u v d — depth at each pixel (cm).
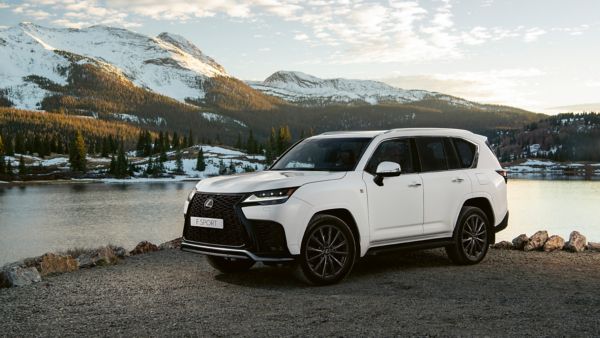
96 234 6256
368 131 732
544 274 702
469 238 764
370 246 664
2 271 666
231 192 617
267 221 593
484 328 458
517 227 6812
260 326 470
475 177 777
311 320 486
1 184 17550
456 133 789
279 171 696
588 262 793
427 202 716
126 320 497
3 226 7119
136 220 7688
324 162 696
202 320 492
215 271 747
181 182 19288
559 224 7075
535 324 470
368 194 659
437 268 746
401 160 712
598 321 478
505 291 600
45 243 5600
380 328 460
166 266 798
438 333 445
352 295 582
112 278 705
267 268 763
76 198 11950
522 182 18725
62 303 567
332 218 627
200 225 641
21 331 468
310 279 619
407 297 571
